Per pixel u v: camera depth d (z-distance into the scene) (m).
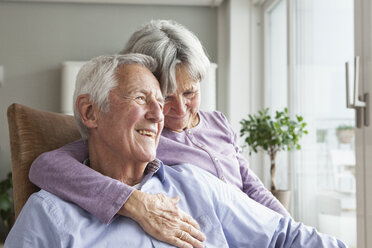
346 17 2.56
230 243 1.30
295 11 3.57
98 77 1.19
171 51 1.36
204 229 1.26
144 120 1.20
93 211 1.09
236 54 4.83
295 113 3.59
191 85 1.43
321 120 2.99
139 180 1.30
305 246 1.27
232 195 1.37
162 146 1.46
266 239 1.28
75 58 5.15
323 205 2.95
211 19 5.25
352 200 2.47
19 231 1.06
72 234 1.07
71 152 1.27
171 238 1.13
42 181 1.17
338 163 2.68
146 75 1.23
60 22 5.15
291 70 3.68
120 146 1.19
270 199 1.61
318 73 3.04
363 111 2.19
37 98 5.09
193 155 1.48
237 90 4.82
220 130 1.67
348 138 2.54
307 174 3.28
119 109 1.18
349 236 2.52
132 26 5.21
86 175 1.13
